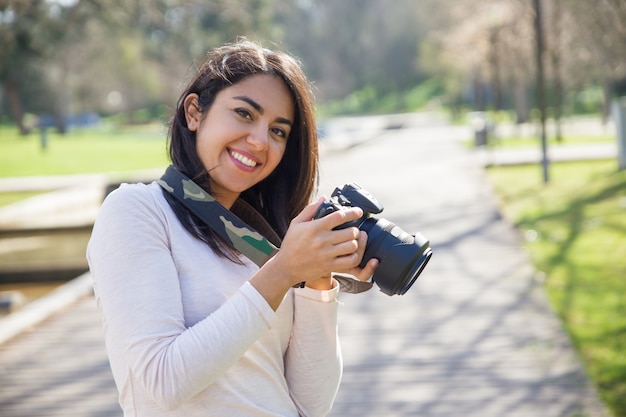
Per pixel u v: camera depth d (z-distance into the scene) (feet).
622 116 46.85
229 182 4.78
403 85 251.80
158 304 4.24
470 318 18.79
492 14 84.12
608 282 21.34
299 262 4.18
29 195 58.90
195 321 4.44
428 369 15.33
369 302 20.94
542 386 13.97
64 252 36.47
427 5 208.54
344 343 17.42
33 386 15.71
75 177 68.13
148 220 4.43
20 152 103.35
